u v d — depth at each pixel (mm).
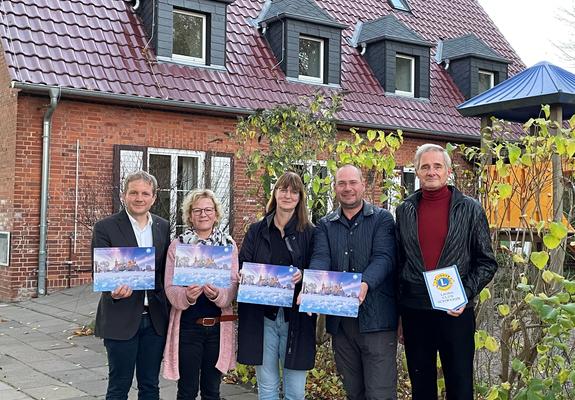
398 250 4258
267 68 15180
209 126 13586
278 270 4266
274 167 6480
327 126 6922
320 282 4156
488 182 4973
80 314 10109
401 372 5762
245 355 4340
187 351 4363
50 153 11852
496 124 5340
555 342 4145
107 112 12484
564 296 4031
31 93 11633
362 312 4277
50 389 6074
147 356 4363
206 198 4484
